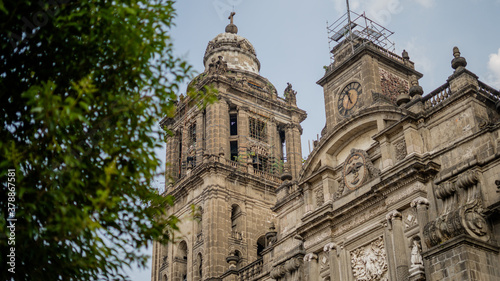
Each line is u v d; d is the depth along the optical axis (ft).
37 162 60.18
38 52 63.57
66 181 59.16
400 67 161.27
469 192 114.01
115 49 63.62
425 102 131.23
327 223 138.31
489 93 127.95
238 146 213.05
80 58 63.82
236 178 203.41
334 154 146.92
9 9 59.16
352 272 131.23
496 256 108.68
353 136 143.02
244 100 222.48
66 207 56.08
